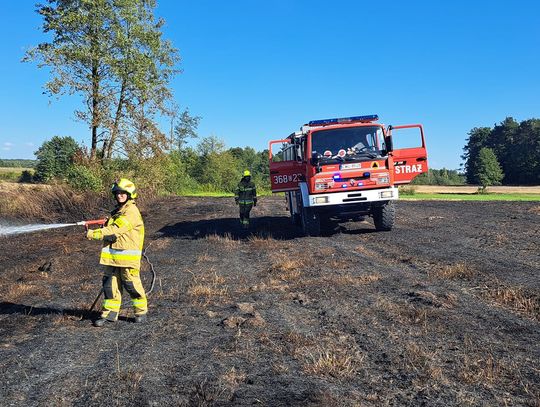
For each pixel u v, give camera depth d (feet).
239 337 17.34
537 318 18.04
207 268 31.17
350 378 13.67
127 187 19.60
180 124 192.54
